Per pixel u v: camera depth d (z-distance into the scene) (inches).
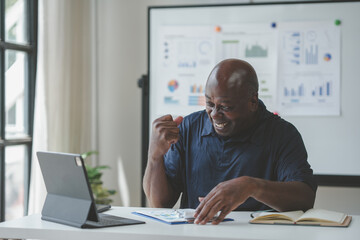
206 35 140.9
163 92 142.9
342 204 141.7
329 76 136.0
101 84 157.2
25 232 57.6
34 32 127.5
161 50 142.8
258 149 72.0
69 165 58.7
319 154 136.6
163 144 69.2
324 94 136.3
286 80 137.7
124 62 156.0
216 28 140.3
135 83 155.7
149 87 143.5
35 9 127.7
